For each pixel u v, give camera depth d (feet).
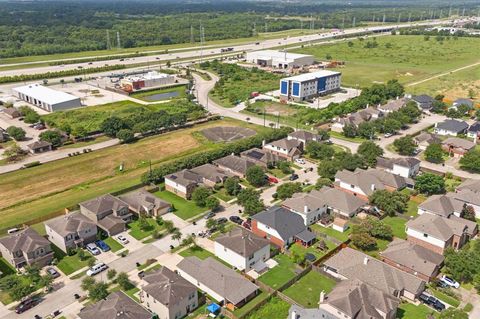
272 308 244.22
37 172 430.61
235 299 243.19
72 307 245.04
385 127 542.98
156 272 255.50
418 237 305.32
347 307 222.89
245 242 281.95
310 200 340.18
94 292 244.42
